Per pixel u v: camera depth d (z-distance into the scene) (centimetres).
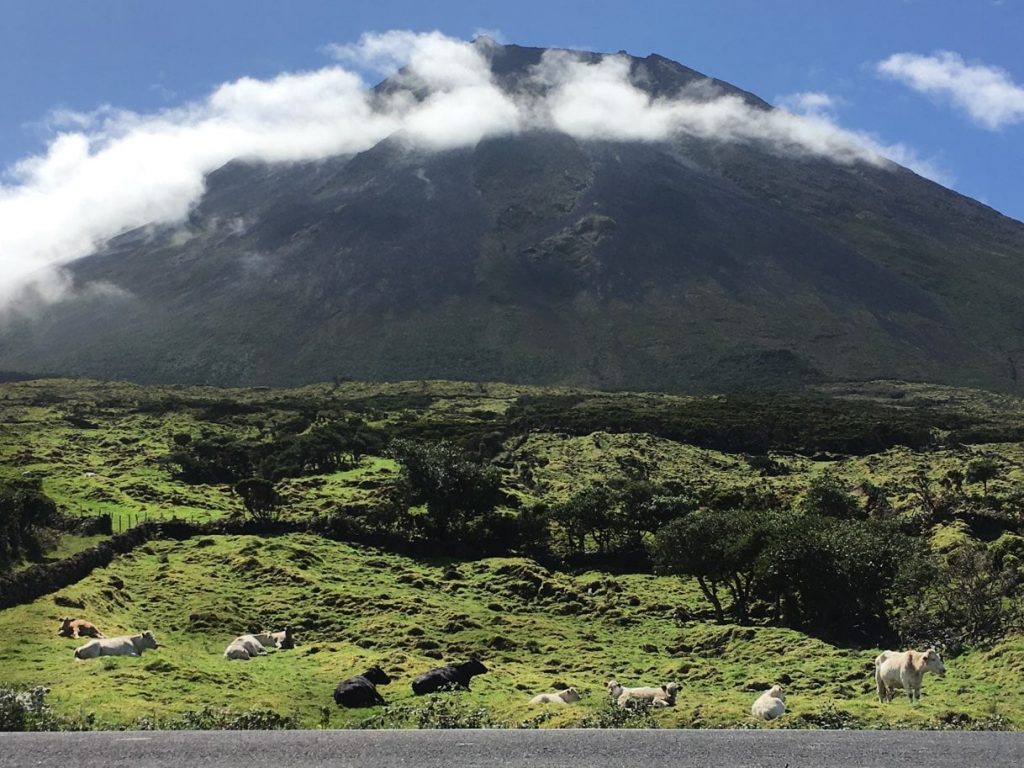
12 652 3978
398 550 8475
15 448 12769
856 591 5809
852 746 1894
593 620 6369
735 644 5403
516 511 9531
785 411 18550
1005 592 5434
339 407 19025
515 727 2527
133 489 10062
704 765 1720
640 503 8712
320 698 3556
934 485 10131
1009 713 2978
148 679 3447
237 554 7312
